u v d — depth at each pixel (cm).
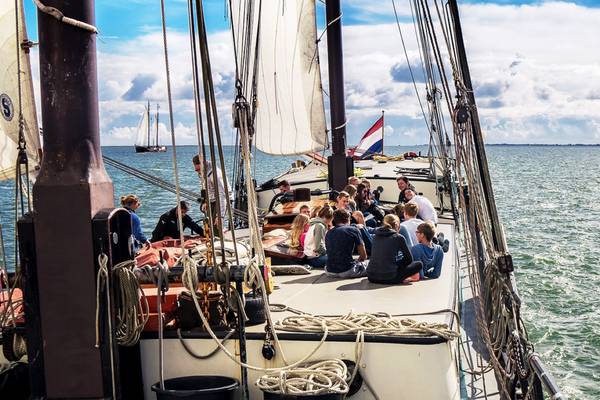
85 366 575
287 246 1029
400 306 742
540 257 2517
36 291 575
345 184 1625
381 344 612
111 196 598
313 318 649
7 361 655
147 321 639
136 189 5569
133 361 631
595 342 1476
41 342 578
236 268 610
